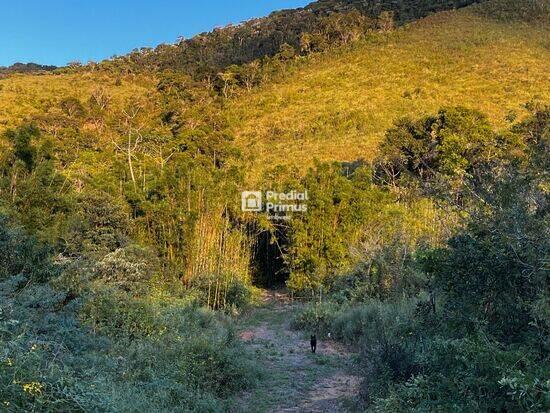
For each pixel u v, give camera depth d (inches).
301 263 654.5
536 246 144.9
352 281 551.8
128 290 446.9
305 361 370.9
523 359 129.5
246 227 711.7
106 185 616.7
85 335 257.1
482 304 172.6
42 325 217.3
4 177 429.4
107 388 184.1
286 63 2341.3
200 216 590.9
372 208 648.4
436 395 156.2
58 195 452.4
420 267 261.6
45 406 117.7
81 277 346.9
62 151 918.4
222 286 572.1
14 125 1254.3
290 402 277.1
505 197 168.4
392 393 173.3
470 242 179.9
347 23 2630.4
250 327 513.7
